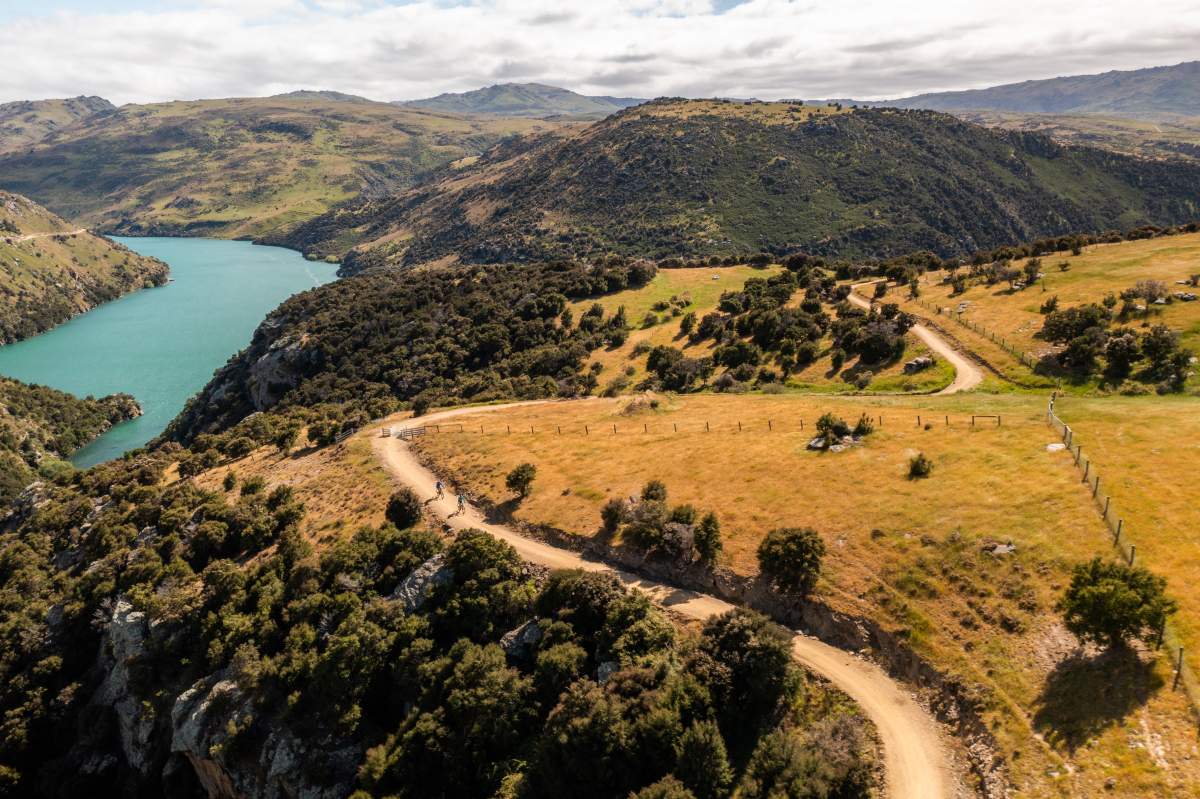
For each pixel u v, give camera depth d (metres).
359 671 44.84
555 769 33.69
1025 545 37.50
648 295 151.88
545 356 124.12
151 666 56.56
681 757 31.08
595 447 67.62
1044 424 51.34
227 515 69.31
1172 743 26.08
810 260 158.12
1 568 82.00
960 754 30.25
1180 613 30.75
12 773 58.81
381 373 144.88
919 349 85.56
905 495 45.19
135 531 76.00
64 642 66.44
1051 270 103.44
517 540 54.44
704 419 70.75
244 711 46.88
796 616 39.91
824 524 44.75
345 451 82.75
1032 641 32.78
